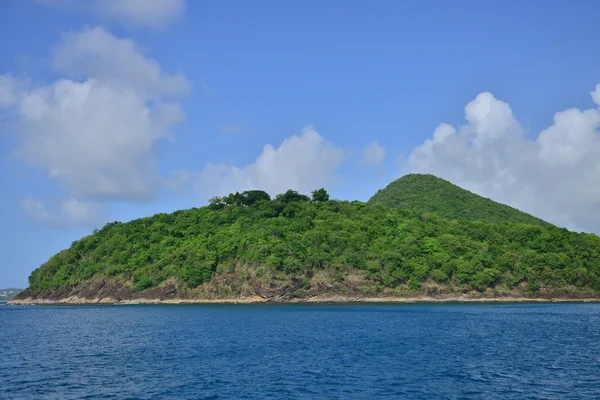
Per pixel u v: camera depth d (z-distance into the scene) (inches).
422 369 1828.2
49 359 2101.4
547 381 1641.2
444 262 6683.1
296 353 2186.3
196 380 1665.8
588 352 2218.3
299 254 6515.8
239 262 6732.3
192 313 4685.0
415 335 2810.0
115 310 5374.0
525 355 2134.6
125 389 1553.9
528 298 6756.9
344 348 2325.3
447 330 3058.6
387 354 2154.3
